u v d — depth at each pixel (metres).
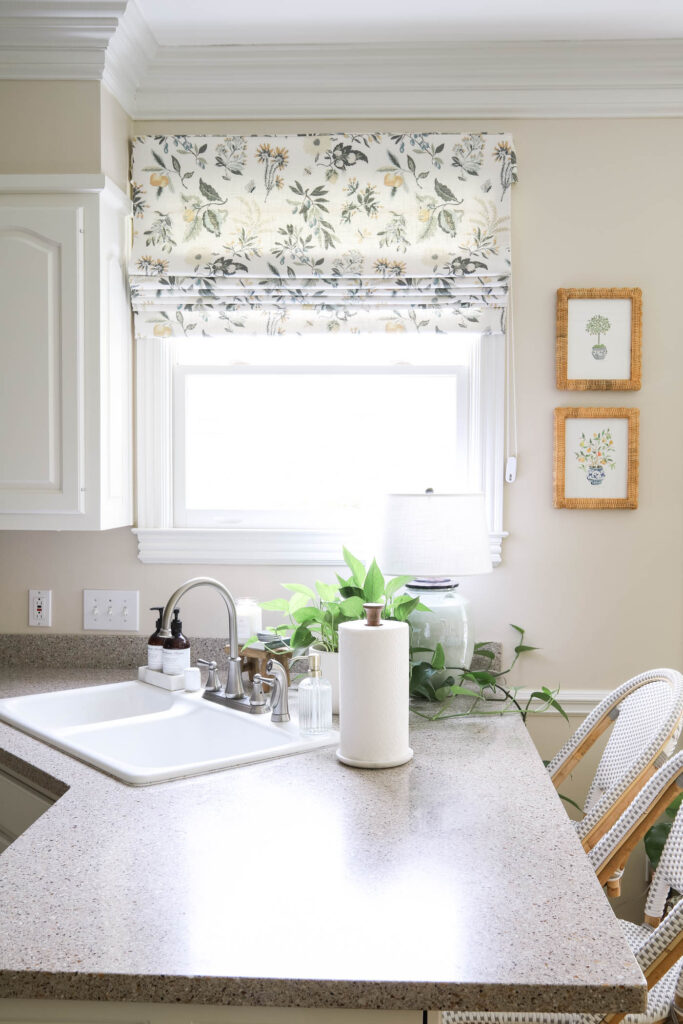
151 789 1.66
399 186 2.61
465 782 1.71
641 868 2.59
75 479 2.38
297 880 1.27
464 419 2.70
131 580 2.72
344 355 2.73
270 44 2.54
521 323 2.64
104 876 1.28
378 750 1.80
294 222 2.62
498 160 2.59
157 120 2.69
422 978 1.04
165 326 2.65
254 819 1.51
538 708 2.65
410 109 2.63
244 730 2.06
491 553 2.64
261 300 2.63
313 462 2.76
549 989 1.03
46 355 2.38
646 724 2.08
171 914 1.17
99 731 2.04
